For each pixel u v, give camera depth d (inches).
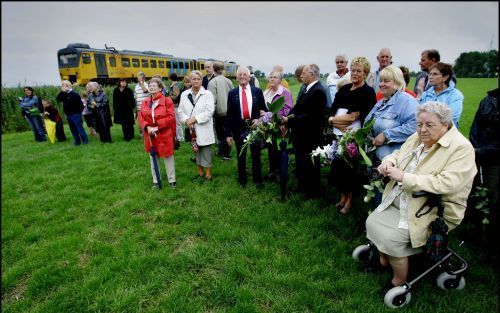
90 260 128.4
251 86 191.6
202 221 154.4
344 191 153.6
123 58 871.7
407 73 180.5
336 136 146.9
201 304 102.7
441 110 90.1
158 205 176.9
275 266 118.3
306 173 169.8
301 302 100.7
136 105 357.7
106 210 172.7
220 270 119.5
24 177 239.9
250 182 202.2
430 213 94.7
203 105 192.2
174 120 189.9
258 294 104.6
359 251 117.6
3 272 123.7
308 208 161.2
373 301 99.0
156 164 193.0
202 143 196.1
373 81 219.9
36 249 138.6
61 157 298.8
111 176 229.6
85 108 374.0
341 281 107.8
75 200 188.2
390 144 121.4
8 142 411.5
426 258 96.5
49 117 376.8
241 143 189.2
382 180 109.2
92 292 108.4
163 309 100.3
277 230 143.4
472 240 127.6
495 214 111.3
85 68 776.9
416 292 101.6
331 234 138.3
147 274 116.5
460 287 101.8
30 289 112.5
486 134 113.8
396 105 120.5
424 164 95.9
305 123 158.1
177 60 1079.0
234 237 139.5
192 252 129.1
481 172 116.9
